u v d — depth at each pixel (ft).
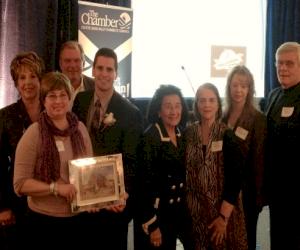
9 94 11.87
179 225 7.60
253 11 16.81
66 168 6.15
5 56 11.81
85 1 13.41
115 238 7.31
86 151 6.43
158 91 7.48
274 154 8.71
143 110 15.42
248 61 16.97
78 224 6.45
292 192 8.50
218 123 7.65
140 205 7.23
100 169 6.29
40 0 12.28
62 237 6.21
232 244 7.77
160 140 7.25
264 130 8.61
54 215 6.12
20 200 7.05
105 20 12.92
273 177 8.79
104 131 7.21
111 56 7.32
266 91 16.98
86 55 12.66
